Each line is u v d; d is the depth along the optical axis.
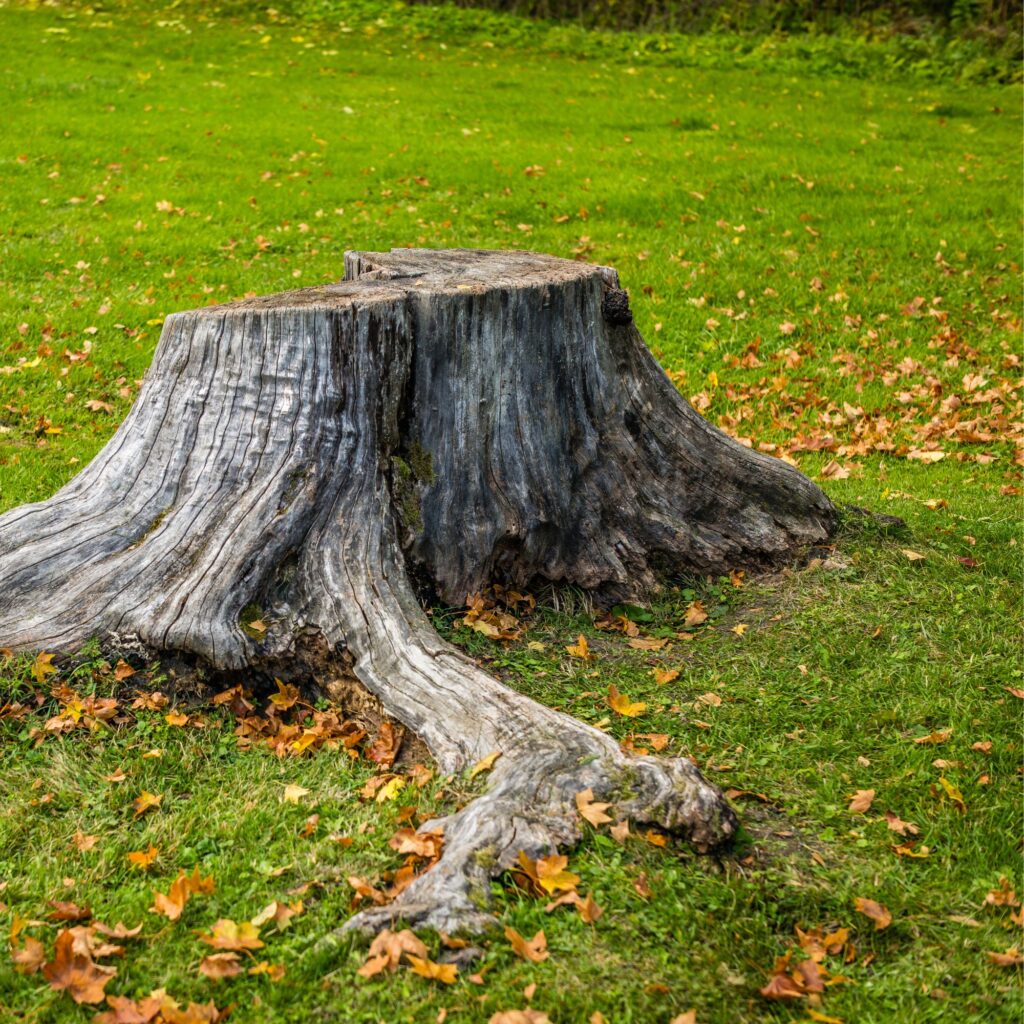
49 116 15.40
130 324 9.15
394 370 4.64
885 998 2.92
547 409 5.00
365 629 4.22
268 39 21.33
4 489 6.30
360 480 4.55
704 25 23.73
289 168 13.90
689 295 10.34
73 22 22.11
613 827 3.34
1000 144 15.88
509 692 3.93
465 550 4.82
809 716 4.24
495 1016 2.72
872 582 5.23
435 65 20.31
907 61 21.23
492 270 5.20
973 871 3.40
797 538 5.47
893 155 15.05
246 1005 2.86
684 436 5.43
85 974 2.93
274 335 4.47
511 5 24.48
